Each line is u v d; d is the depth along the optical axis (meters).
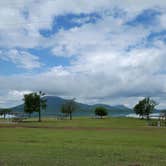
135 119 124.94
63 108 134.00
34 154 17.97
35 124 72.06
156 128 61.97
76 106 136.50
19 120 93.81
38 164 14.46
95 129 54.25
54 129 51.47
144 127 66.31
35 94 108.00
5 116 147.88
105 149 21.41
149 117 140.12
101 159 16.45
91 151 19.91
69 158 16.58
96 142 28.62
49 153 18.58
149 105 132.50
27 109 108.19
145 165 14.95
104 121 99.19
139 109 133.50
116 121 101.50
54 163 14.80
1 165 14.07
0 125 64.00
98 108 147.50
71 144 25.58
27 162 14.91
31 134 38.28
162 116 129.88
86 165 14.52
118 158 16.95
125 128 60.06
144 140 31.83
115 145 25.92
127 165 14.82
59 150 20.28
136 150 21.33
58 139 31.17
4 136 34.53
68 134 39.25
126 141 30.33
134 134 41.72
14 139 30.41
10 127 56.72
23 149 20.72
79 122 88.31
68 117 140.38
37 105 107.44
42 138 32.09
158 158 17.33
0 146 22.69
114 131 48.69
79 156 17.48
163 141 30.95
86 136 35.97
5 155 17.34
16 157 16.52
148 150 21.73
